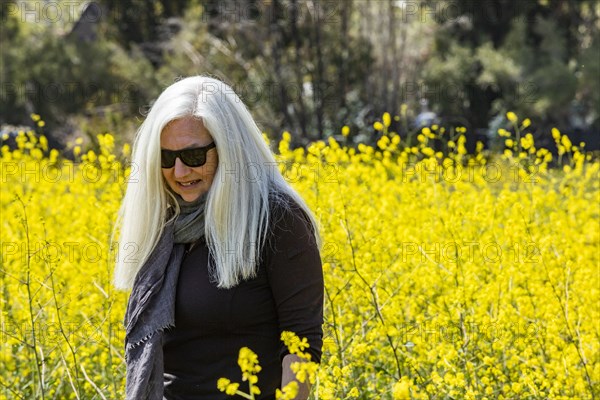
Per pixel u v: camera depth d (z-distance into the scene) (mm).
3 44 36812
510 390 6598
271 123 31281
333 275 7574
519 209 8109
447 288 7789
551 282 7246
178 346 4070
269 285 4012
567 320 6953
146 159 4180
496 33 40438
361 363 6699
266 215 4004
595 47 36812
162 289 4070
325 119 31828
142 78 35812
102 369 7473
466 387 6062
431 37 38125
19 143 13188
